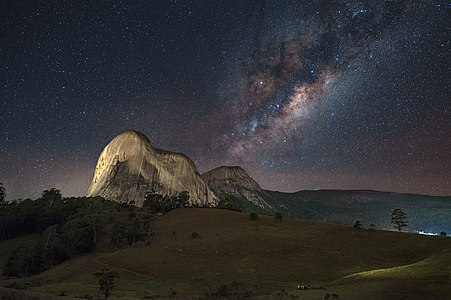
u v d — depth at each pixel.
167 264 96.00
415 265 83.31
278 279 87.62
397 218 167.88
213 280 84.75
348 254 110.81
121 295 67.31
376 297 60.59
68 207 163.38
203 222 144.25
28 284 80.19
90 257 110.06
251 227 136.88
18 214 154.50
